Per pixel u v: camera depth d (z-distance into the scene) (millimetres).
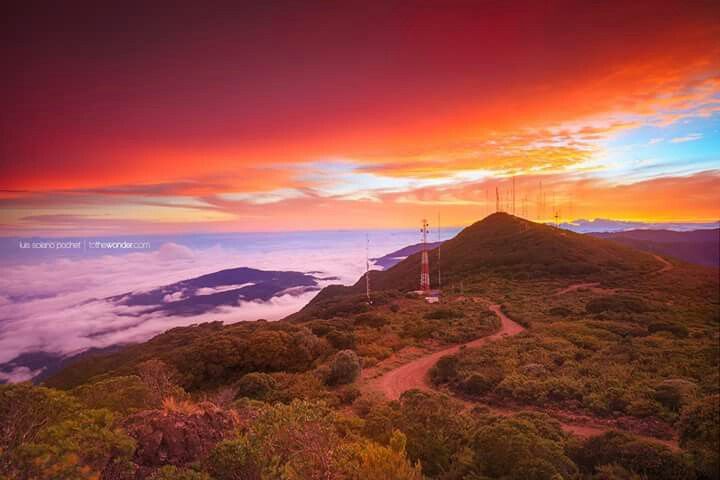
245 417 11648
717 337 35812
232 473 8258
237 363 33500
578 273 79312
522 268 86750
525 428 12133
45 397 8336
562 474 11109
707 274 75750
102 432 7535
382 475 8469
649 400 19781
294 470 8125
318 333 42250
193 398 28438
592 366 26906
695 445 12000
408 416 14875
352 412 23078
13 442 7492
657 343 33000
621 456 12523
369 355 35656
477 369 28828
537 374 26469
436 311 50688
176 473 7559
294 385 27391
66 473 6395
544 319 47125
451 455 12836
